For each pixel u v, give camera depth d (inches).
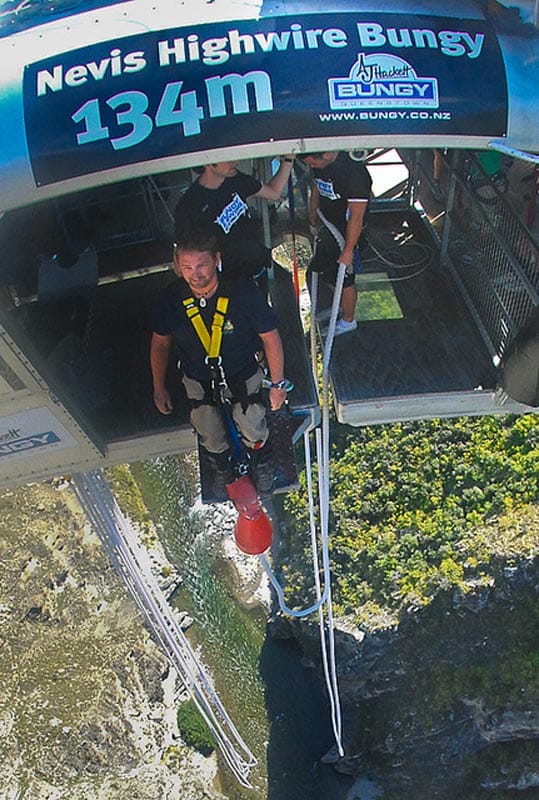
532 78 268.1
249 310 263.1
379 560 1545.3
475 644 1507.1
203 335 265.0
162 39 260.2
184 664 714.8
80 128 253.8
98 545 1739.7
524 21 273.9
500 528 1493.6
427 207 449.7
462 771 1549.0
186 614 1686.8
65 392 338.0
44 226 401.1
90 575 1710.1
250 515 316.8
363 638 1505.9
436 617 1507.1
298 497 1654.8
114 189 432.5
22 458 355.6
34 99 256.7
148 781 1499.8
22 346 298.0
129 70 257.3
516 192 398.6
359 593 1552.7
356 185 308.5
